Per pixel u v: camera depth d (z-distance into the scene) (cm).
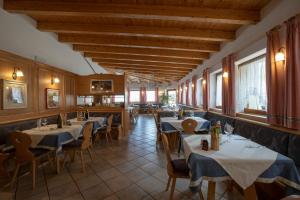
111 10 300
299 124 226
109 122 497
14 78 351
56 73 504
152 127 762
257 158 168
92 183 260
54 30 398
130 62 732
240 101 423
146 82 1541
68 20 387
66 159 359
